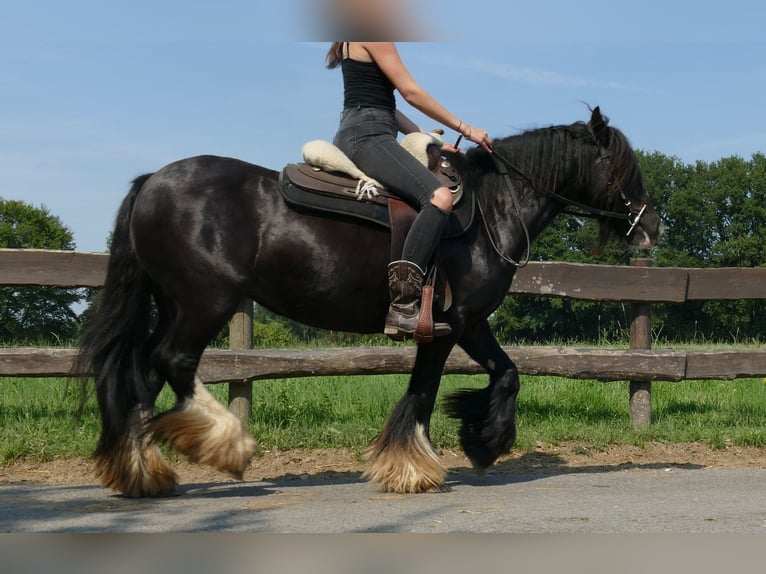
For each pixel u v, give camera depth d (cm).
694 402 852
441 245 487
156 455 481
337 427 674
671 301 739
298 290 479
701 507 445
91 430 650
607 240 563
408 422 495
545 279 719
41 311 4219
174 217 459
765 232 6222
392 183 476
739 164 6438
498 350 540
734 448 671
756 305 5278
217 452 459
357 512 430
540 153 524
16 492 498
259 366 660
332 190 473
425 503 456
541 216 533
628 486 520
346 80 494
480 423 527
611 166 532
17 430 637
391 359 671
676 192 6431
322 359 664
